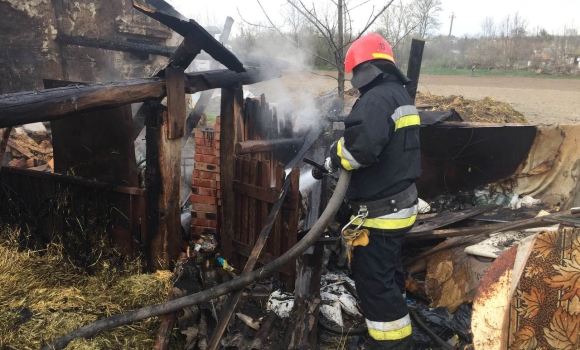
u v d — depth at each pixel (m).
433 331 2.76
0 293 2.75
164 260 2.99
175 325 2.49
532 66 27.64
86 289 2.88
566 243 1.87
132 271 3.02
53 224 3.29
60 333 2.41
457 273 2.97
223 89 3.20
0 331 2.39
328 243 2.90
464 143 4.37
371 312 2.46
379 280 2.43
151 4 2.66
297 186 2.84
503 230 3.08
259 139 4.17
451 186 4.52
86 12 6.63
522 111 12.98
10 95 2.00
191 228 3.40
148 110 2.77
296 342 2.49
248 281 2.35
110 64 7.14
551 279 1.89
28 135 5.48
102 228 3.12
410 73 4.55
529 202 4.26
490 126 4.30
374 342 2.49
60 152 3.19
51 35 6.07
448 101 8.72
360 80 2.42
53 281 2.97
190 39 2.56
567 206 4.20
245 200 3.13
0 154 3.31
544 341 1.92
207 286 2.86
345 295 2.97
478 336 2.03
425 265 3.33
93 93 2.28
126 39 7.46
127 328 2.51
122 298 2.77
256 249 2.65
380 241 2.43
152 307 2.26
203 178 3.32
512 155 4.36
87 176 3.13
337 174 4.14
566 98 15.92
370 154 2.21
